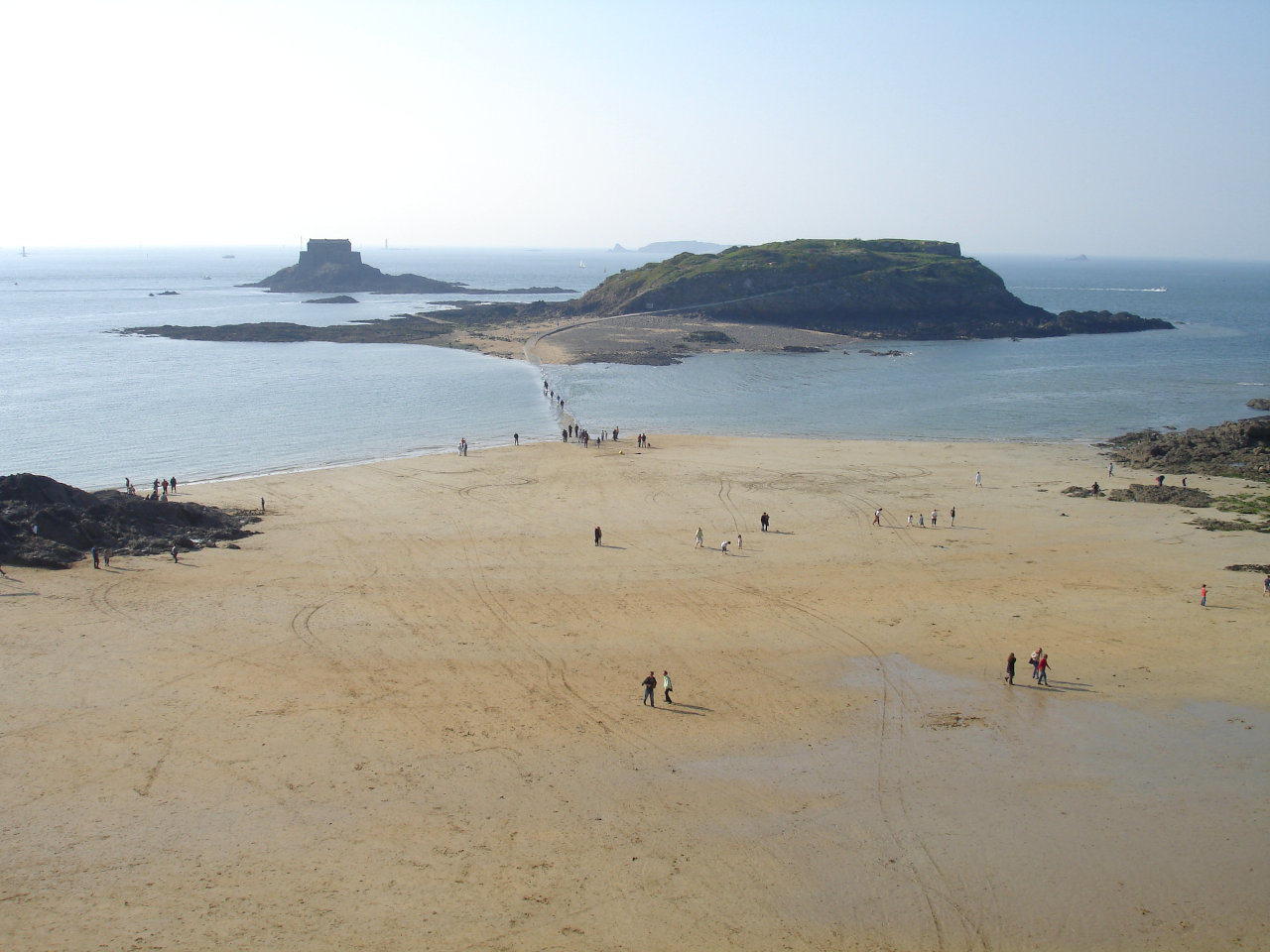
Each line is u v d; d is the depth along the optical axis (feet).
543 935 67.97
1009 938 68.49
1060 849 78.79
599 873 75.25
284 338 508.12
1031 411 316.81
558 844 78.89
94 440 258.57
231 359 431.84
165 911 69.82
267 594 138.31
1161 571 150.10
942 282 616.80
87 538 157.89
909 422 297.94
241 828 80.48
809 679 111.04
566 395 349.00
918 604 135.85
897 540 168.76
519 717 101.14
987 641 122.31
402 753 93.30
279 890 72.59
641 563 154.81
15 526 154.40
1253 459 230.48
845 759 93.04
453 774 89.45
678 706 103.96
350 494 203.72
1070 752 94.38
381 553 159.33
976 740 96.84
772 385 375.04
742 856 77.66
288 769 90.02
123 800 84.17
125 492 198.70
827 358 456.86
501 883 73.87
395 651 118.21
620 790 87.15
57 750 92.73
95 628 124.16
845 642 122.11
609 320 581.53
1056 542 166.81
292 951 65.82
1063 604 135.44
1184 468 227.61
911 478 220.23
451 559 156.46
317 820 81.76
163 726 98.02
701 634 124.67
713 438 270.67
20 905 70.08
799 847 78.84
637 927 69.05
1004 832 81.15
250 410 309.01
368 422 292.20
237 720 99.50
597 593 140.26
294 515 185.88
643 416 310.86
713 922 69.67
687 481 217.15
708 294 613.11
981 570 151.23
